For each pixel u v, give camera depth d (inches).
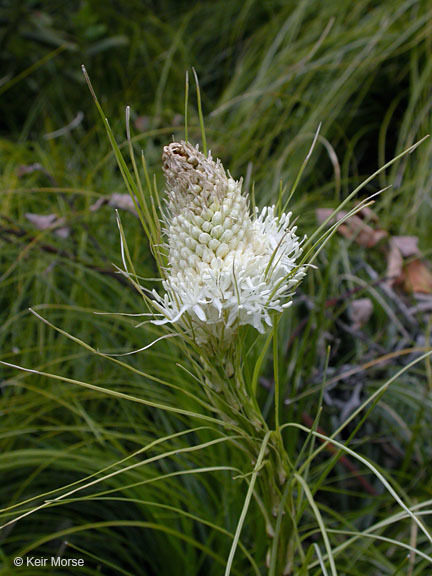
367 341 27.3
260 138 42.0
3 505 25.8
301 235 33.9
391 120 44.8
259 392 27.0
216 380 15.1
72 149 45.8
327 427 27.9
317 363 28.8
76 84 50.6
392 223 35.7
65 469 26.6
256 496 17.4
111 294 31.7
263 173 37.4
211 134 41.3
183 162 13.8
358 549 22.8
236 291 13.0
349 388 27.0
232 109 44.1
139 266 30.5
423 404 27.0
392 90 44.4
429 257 34.2
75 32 49.6
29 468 26.6
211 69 51.3
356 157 43.6
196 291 13.6
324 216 28.7
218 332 14.4
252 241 14.3
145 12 56.1
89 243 33.3
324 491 27.5
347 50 43.3
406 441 27.7
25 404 27.7
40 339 28.6
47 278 30.9
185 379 26.3
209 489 23.8
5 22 45.4
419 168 37.3
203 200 13.8
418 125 40.0
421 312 28.2
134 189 14.1
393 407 29.2
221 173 14.2
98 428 24.5
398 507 25.1
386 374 29.5
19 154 39.6
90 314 29.7
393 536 24.5
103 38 52.0
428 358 26.0
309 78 41.5
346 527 25.4
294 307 30.5
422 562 22.4
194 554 23.4
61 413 28.0
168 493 22.9
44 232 29.6
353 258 33.6
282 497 15.8
